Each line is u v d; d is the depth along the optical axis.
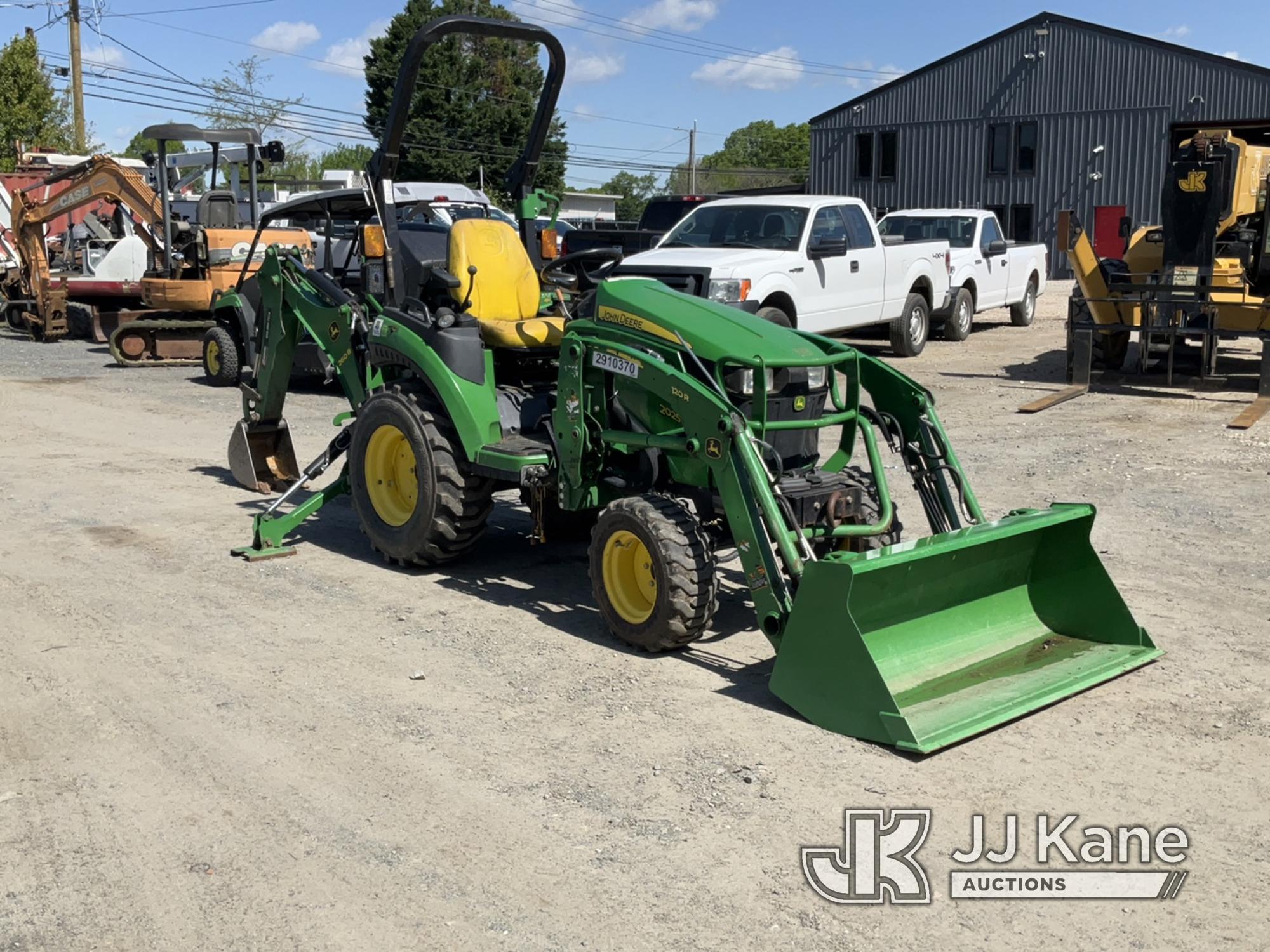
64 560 7.29
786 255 14.05
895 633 5.27
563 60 7.13
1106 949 3.47
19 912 3.63
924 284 17.22
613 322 6.00
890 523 5.64
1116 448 10.43
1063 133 39.03
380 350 7.21
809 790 4.38
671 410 5.75
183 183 21.69
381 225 7.15
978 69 40.34
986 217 19.80
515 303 7.18
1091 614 5.74
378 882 3.79
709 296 13.19
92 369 16.80
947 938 3.52
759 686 5.35
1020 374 15.16
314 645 5.86
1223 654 5.75
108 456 10.54
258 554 7.30
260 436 9.10
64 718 5.01
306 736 4.83
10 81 37.50
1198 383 14.08
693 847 4.00
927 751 4.57
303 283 8.32
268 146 19.16
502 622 6.21
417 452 6.71
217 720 4.99
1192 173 13.12
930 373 15.32
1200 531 7.88
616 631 5.81
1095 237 38.88
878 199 43.19
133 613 6.32
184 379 15.86
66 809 4.25
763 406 5.40
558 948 3.46
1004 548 5.48
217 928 3.55
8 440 11.26
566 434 6.12
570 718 5.00
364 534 8.00
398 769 4.55
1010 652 5.57
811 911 3.65
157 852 3.97
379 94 53.53
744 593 6.65
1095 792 4.38
